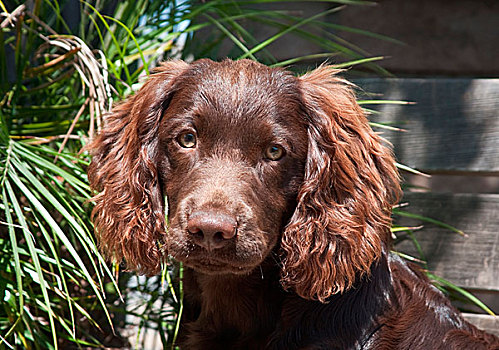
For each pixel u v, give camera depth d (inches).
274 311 30.2
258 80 28.7
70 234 34.1
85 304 34.5
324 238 28.9
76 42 33.3
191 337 31.2
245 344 30.5
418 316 30.3
